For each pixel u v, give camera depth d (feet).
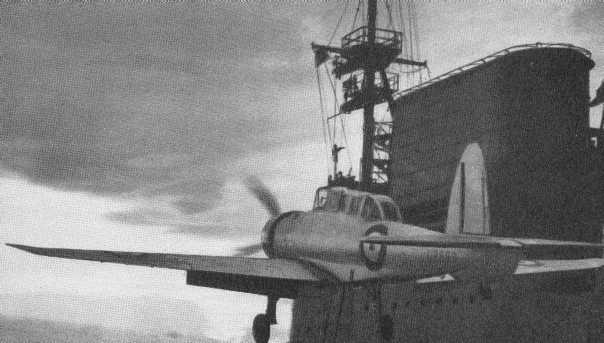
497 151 71.31
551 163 69.97
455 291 57.98
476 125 75.46
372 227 49.60
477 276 44.24
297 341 84.69
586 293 45.06
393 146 92.12
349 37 113.80
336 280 52.70
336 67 117.50
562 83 71.20
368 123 110.83
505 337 50.85
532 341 48.26
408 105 89.92
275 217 61.16
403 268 47.11
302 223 57.26
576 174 70.28
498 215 69.67
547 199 69.36
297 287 53.57
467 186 50.83
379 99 110.93
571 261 44.91
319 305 80.59
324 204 57.36
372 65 111.04
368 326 69.51
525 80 71.15
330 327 76.74
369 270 49.52
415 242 39.11
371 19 111.75
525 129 70.38
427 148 84.89
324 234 53.88
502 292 51.93
